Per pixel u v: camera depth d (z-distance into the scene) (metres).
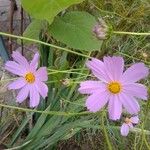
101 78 0.22
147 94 0.24
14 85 0.28
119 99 0.22
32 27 0.35
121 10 0.42
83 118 0.36
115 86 0.22
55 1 0.27
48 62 0.40
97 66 0.22
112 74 0.22
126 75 0.22
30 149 0.37
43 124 0.38
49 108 0.37
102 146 0.44
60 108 0.37
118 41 0.44
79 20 0.31
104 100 0.22
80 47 0.31
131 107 0.22
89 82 0.22
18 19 0.52
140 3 0.43
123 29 0.41
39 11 0.27
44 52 0.40
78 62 0.41
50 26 0.31
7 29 0.53
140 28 0.45
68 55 0.41
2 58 0.47
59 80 0.30
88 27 0.31
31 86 0.28
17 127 0.42
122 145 0.42
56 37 0.31
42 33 0.36
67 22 0.31
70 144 0.44
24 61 0.28
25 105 0.42
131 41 0.46
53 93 0.39
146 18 0.45
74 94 0.39
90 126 0.36
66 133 0.37
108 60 0.22
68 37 0.31
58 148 0.44
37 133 0.37
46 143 0.37
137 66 0.22
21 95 0.28
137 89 0.22
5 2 0.55
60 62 0.38
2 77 0.46
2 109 0.42
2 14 0.54
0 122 0.41
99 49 0.31
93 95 0.22
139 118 0.35
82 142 0.44
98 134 0.44
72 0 0.27
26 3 0.27
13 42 0.51
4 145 0.41
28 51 0.50
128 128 0.32
